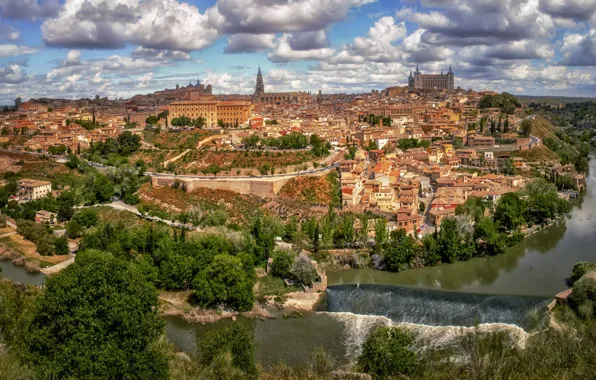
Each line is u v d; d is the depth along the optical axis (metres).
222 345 117.69
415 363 118.94
